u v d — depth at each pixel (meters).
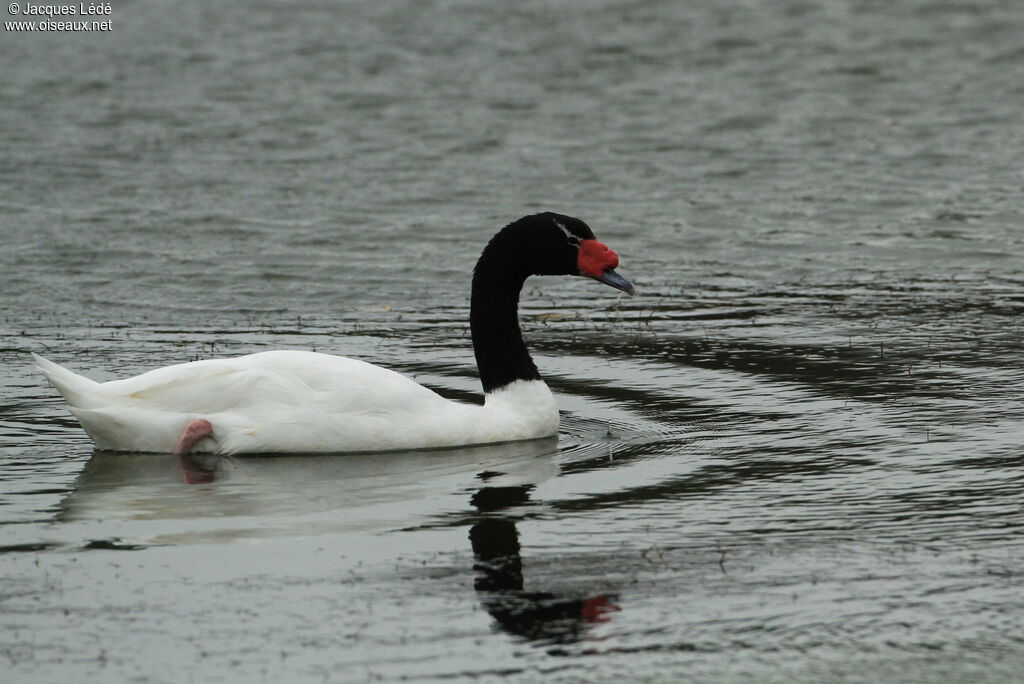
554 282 21.11
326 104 32.62
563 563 10.61
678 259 21.95
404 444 13.28
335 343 17.47
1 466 12.74
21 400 14.84
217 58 36.97
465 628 9.59
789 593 10.12
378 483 12.39
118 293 19.83
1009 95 33.44
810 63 36.75
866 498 11.92
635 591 10.16
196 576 10.37
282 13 42.28
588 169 27.53
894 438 13.54
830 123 31.14
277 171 27.22
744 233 23.33
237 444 12.90
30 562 10.60
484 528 11.32
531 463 13.02
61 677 8.93
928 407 14.53
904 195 25.56
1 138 29.25
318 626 9.60
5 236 22.66
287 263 21.45
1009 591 10.12
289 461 12.94
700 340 17.61
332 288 20.22
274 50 37.84
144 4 43.09
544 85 34.53
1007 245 22.38
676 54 37.69
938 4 43.28
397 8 43.00
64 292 19.81
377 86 34.31
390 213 24.44
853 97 33.50
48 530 11.23
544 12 42.47
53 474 12.54
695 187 26.28
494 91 34.00
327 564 10.59
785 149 29.05
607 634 9.52
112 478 12.43
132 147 28.78
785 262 21.70
